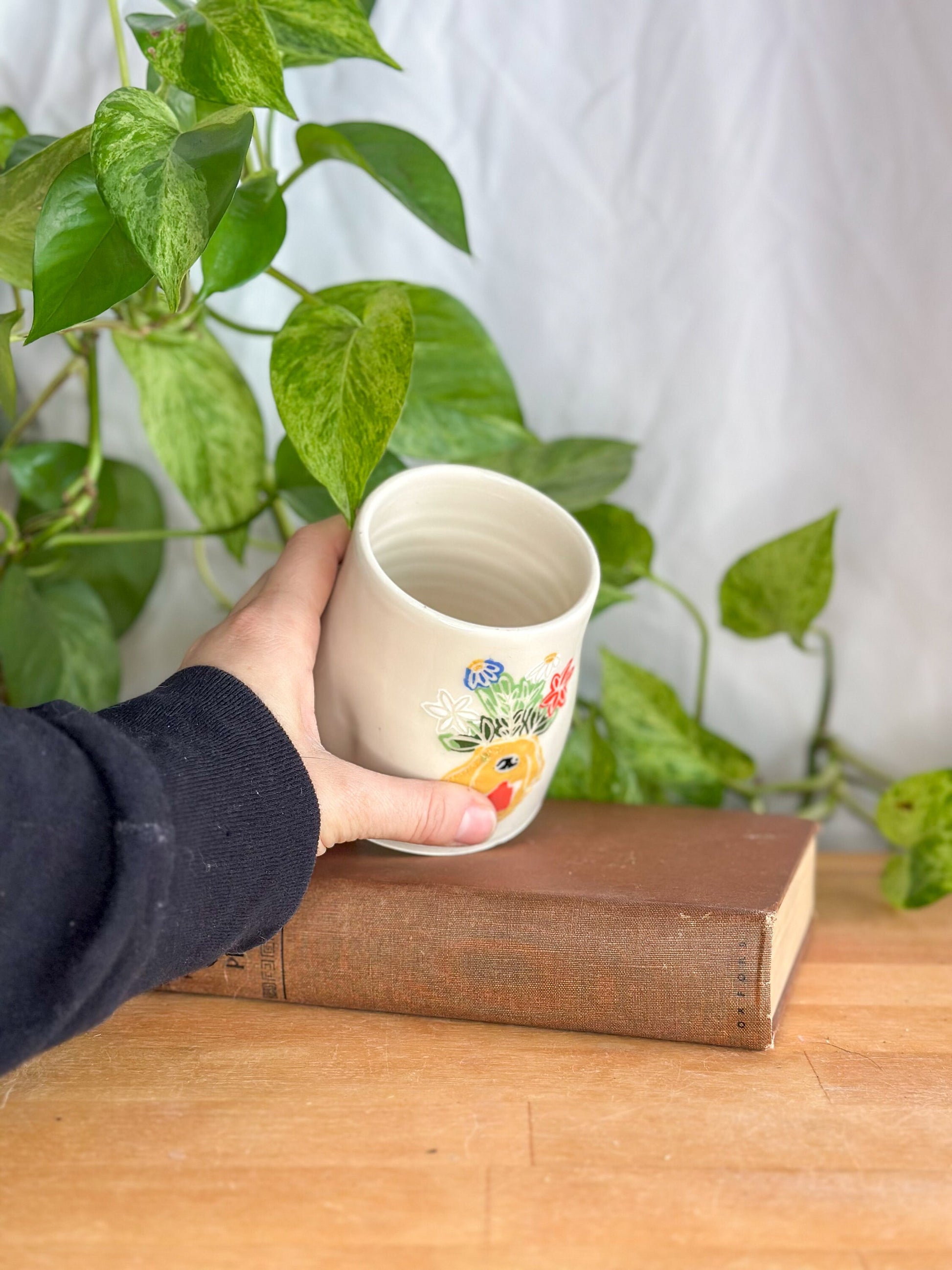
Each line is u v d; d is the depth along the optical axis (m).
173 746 0.46
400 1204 0.43
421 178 0.56
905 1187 0.44
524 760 0.53
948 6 0.63
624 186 0.67
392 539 0.55
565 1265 0.41
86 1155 0.44
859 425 0.68
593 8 0.65
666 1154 0.45
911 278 0.66
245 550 0.72
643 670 0.67
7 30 0.66
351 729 0.53
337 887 0.51
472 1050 0.49
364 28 0.52
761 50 0.65
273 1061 0.49
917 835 0.63
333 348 0.51
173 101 0.54
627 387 0.69
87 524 0.68
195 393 0.63
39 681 0.63
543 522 0.55
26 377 0.70
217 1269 0.41
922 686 0.70
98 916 0.43
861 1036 0.51
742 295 0.67
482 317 0.69
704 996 0.49
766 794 0.72
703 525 0.70
